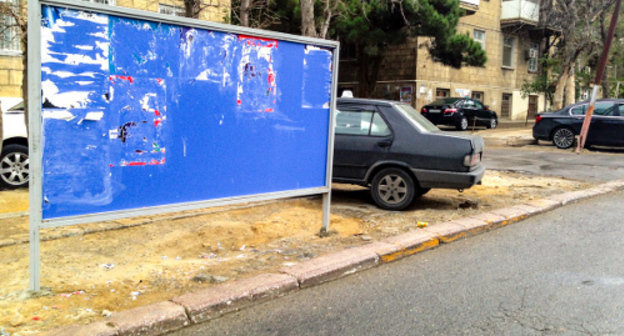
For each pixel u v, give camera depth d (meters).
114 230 5.99
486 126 26.05
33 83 3.75
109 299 4.00
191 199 4.84
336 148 7.54
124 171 4.35
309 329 3.70
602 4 22.86
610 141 15.52
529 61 36.00
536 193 8.94
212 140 4.95
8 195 7.90
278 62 5.40
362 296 4.34
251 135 5.25
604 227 6.77
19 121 8.34
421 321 3.83
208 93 4.87
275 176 5.51
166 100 4.57
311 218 6.82
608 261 5.29
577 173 11.45
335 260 4.95
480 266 5.14
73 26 3.92
